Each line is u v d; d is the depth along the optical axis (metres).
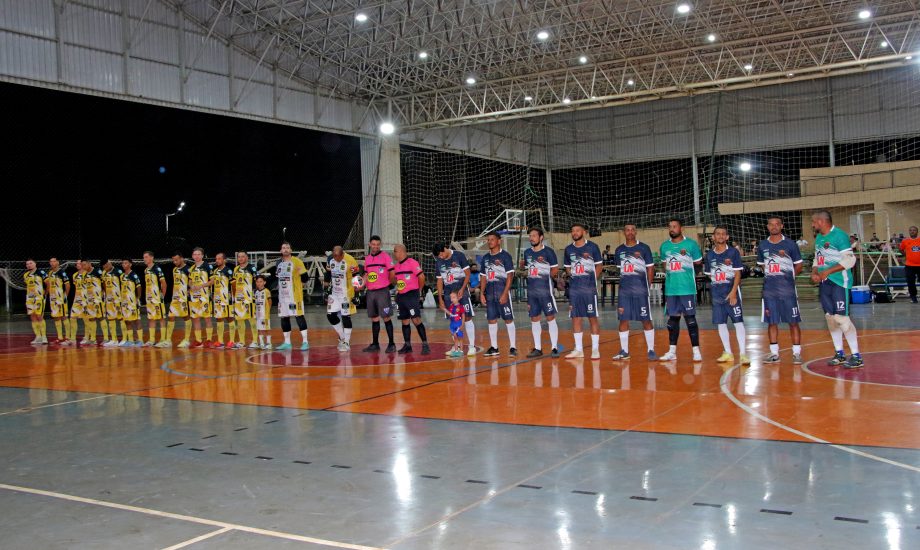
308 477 4.45
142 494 4.19
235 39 24.12
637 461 4.57
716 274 8.96
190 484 4.37
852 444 4.81
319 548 3.25
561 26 24.41
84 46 20.25
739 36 25.11
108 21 20.80
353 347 12.66
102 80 20.64
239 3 22.80
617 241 34.62
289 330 12.70
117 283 14.84
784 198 32.84
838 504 3.63
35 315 15.63
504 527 3.46
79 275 15.23
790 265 8.63
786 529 3.32
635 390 7.20
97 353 13.14
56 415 6.87
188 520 3.70
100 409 7.12
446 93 28.84
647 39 24.55
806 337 11.79
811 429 5.27
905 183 30.05
